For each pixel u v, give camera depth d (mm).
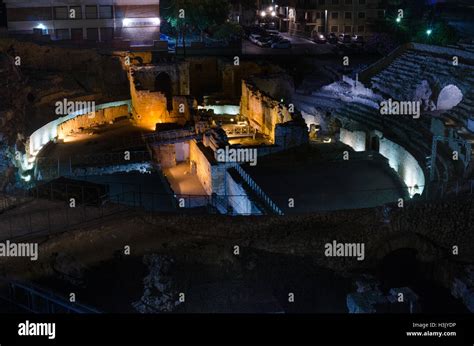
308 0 105438
